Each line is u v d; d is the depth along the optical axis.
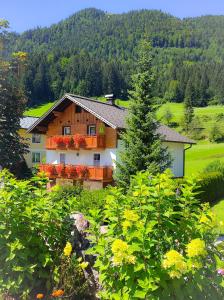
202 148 68.19
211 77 140.50
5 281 5.39
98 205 12.38
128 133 20.67
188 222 4.66
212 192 22.12
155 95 21.09
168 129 34.00
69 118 29.58
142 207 4.55
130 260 4.18
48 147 30.23
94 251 4.76
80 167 27.22
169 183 4.93
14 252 5.35
